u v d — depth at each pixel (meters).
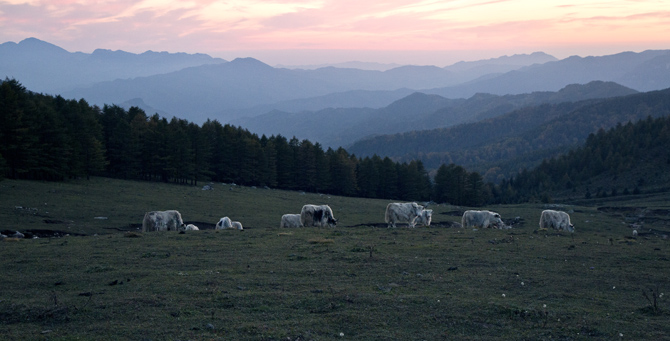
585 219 76.88
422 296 12.72
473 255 19.50
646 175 144.88
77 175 77.12
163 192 77.31
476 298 12.75
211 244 22.17
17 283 14.00
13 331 9.72
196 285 13.70
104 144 91.44
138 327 10.04
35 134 70.56
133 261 17.69
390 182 124.06
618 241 24.81
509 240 24.11
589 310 11.92
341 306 11.77
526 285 14.48
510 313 11.38
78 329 9.90
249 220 61.00
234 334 9.73
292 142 126.56
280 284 14.02
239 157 110.31
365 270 16.19
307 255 18.97
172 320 10.57
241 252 19.89
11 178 66.81
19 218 42.97
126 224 48.94
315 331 10.05
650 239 27.20
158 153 93.69
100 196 64.94
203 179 101.44
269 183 113.31
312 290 13.23
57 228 41.06
